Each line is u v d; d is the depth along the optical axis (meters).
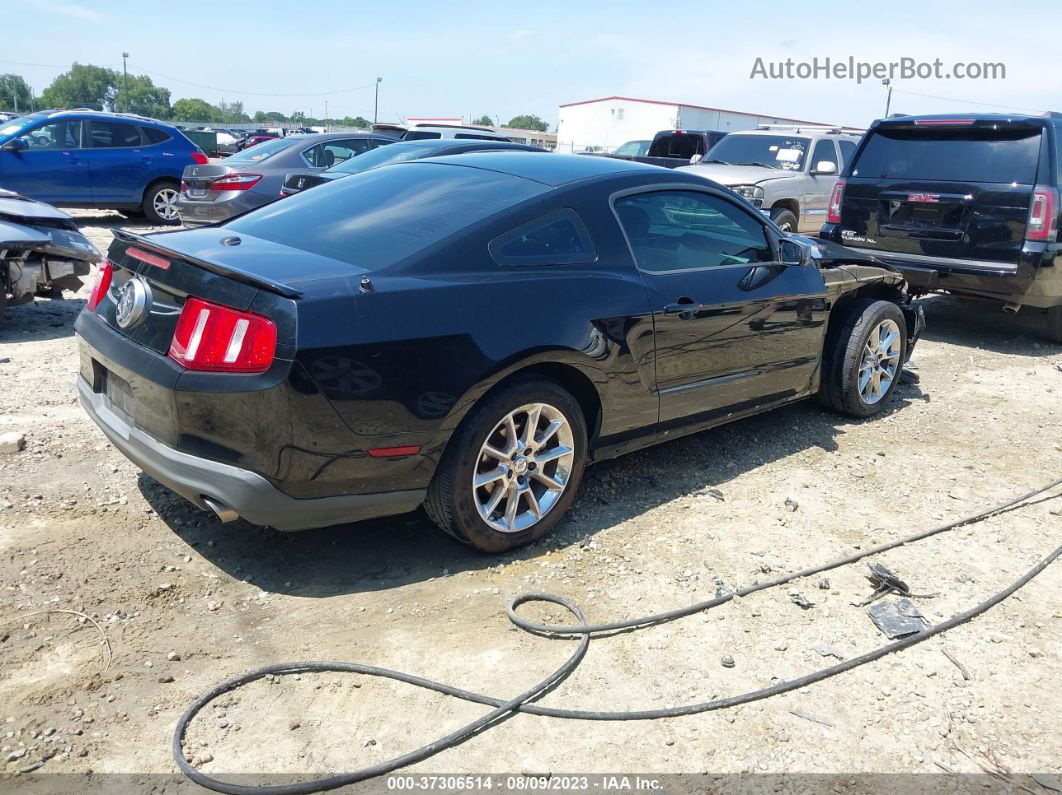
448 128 14.79
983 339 8.27
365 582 3.35
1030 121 7.07
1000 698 2.87
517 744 2.54
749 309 4.38
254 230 3.75
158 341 3.07
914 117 7.78
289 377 2.81
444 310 3.14
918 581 3.59
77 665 2.75
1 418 4.79
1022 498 4.44
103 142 13.55
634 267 3.87
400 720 2.61
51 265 6.93
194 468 2.96
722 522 4.03
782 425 5.45
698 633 3.14
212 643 2.92
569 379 3.68
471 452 3.28
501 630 3.08
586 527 3.90
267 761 2.42
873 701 2.82
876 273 5.45
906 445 5.21
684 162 14.47
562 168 3.99
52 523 3.62
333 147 11.50
